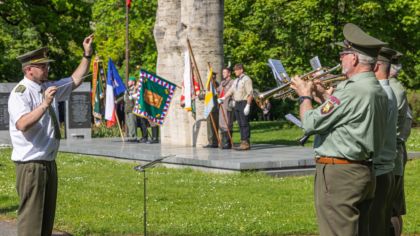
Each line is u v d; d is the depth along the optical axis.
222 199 13.71
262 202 13.34
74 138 29.02
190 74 21.66
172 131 23.52
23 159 8.51
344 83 7.47
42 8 40.72
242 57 39.81
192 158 18.19
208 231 10.94
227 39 40.69
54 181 8.75
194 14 22.05
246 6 41.44
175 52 23.25
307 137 7.70
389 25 39.31
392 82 9.06
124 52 46.50
